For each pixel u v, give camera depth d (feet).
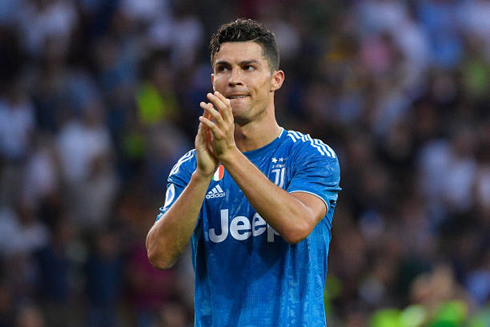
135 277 119.55
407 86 170.09
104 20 155.74
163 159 138.62
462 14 185.78
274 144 47.37
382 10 176.96
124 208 127.95
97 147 133.90
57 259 118.73
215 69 46.57
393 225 141.18
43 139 136.77
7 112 135.33
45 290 117.70
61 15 150.20
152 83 151.94
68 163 132.05
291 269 45.70
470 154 153.69
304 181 45.24
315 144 47.01
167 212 44.88
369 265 130.62
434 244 140.26
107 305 117.70
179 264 123.34
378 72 169.07
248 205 46.26
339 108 158.61
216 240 46.55
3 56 147.84
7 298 112.27
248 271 45.93
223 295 46.16
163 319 114.52
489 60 180.14
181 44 161.07
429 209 148.56
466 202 150.30
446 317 100.07
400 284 129.90
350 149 147.64
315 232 46.55
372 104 161.38
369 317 123.65
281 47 163.94
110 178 133.08
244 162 42.22
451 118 161.68
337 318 123.85
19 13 152.35
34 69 146.10
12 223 123.13
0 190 129.49
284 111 156.56
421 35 180.04
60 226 120.98
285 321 45.03
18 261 120.37
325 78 162.81
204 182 43.70
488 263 133.69
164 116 150.41
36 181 128.36
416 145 156.25
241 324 45.42
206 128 43.16
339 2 179.52
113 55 150.51
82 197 130.00
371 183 144.25
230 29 46.14
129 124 143.23
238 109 45.60
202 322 46.91
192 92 155.12
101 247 119.14
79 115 137.28
